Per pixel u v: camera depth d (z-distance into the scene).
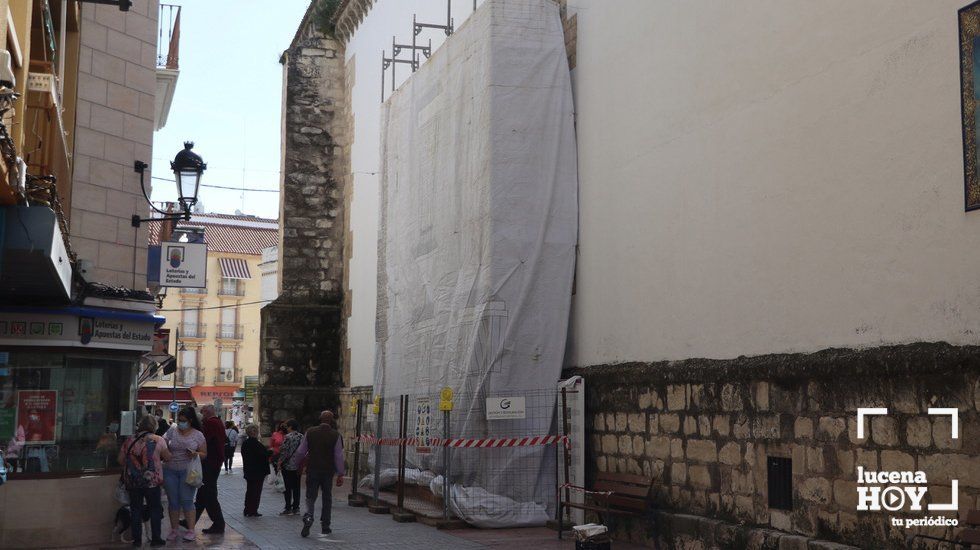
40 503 12.14
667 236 12.76
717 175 11.66
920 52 8.54
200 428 13.84
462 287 15.96
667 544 11.85
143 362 21.59
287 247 31.16
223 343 70.50
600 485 13.41
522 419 14.76
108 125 15.62
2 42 7.29
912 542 8.20
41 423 12.39
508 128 15.43
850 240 9.32
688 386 11.86
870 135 9.12
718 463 11.18
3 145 7.50
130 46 16.06
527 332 15.05
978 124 7.84
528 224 15.29
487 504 14.15
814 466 9.51
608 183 14.51
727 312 11.34
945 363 7.88
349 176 30.84
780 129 10.48
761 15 10.91
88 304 12.75
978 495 7.57
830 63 9.73
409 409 18.92
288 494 16.73
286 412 30.20
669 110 12.83
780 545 9.69
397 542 12.73
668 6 12.92
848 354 9.14
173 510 12.63
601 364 14.41
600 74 14.90
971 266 7.88
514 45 15.65
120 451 12.34
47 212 8.96
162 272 17.09
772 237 10.55
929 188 8.36
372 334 27.05
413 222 19.36
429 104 18.77
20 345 12.20
